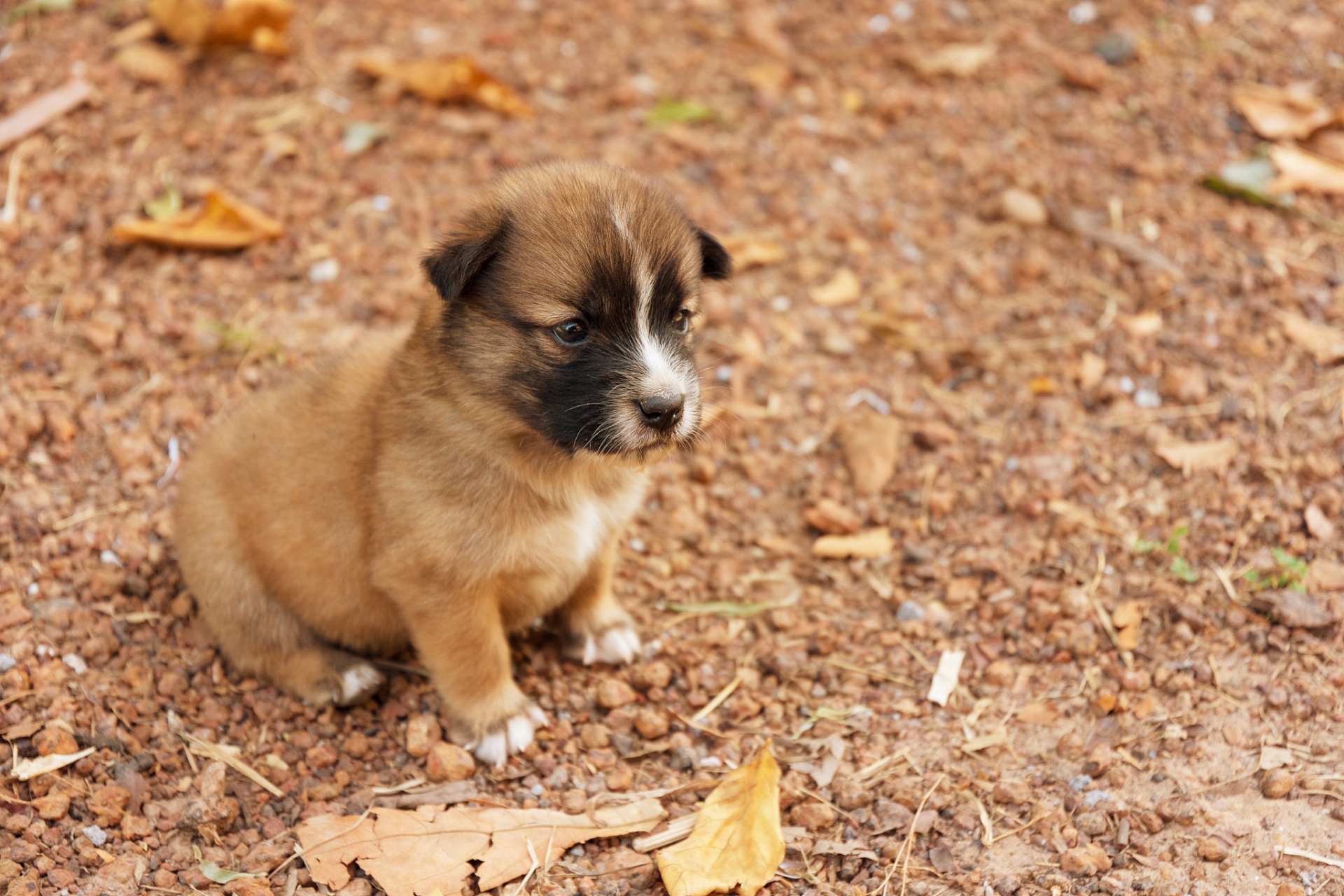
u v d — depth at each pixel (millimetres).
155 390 1569
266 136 1688
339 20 1774
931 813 1429
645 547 1548
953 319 1641
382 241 1646
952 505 1558
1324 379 1592
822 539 1548
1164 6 1835
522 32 1787
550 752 1457
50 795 1418
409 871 1403
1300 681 1465
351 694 1465
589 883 1406
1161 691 1469
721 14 1846
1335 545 1520
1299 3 1843
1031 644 1494
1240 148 1721
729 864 1406
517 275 1404
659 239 1408
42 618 1475
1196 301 1635
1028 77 1773
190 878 1402
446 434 1418
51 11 1737
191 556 1467
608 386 1399
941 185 1711
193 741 1446
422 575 1430
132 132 1677
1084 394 1599
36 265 1612
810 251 1677
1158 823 1417
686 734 1467
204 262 1630
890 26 1834
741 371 1615
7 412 1545
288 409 1460
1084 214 1685
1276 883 1396
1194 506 1541
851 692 1482
